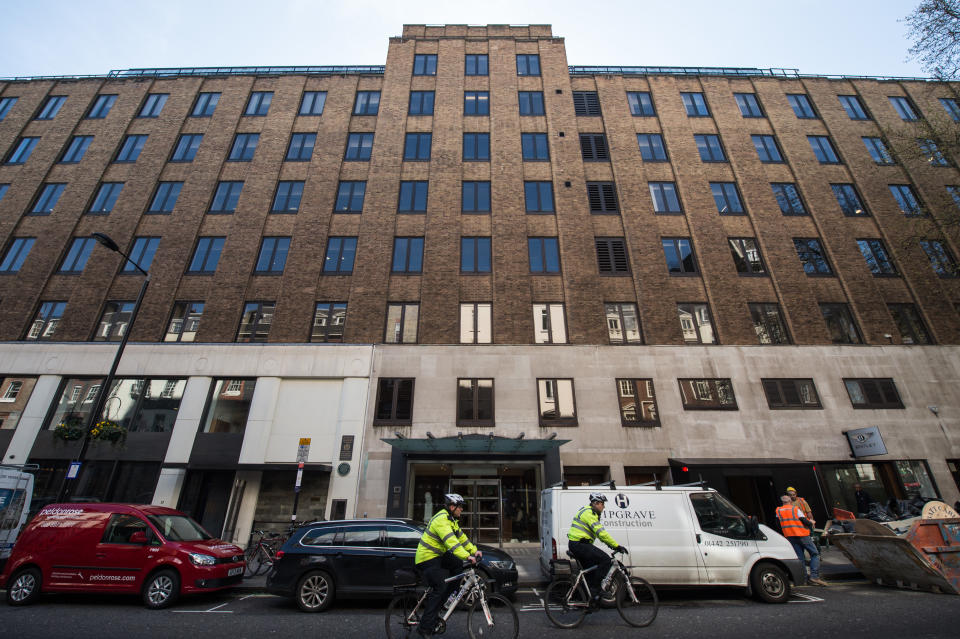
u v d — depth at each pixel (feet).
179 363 59.57
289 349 60.44
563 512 30.37
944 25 51.85
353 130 78.89
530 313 63.52
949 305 65.57
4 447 55.31
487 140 77.46
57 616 25.57
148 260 68.28
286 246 69.05
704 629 21.90
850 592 30.19
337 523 30.66
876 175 75.41
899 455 55.93
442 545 20.35
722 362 60.64
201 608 28.30
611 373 59.67
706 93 82.99
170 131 78.69
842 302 65.92
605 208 72.49
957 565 28.96
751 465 51.98
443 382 58.90
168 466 52.80
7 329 62.49
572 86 83.30
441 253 67.41
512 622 20.04
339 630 22.94
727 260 67.87
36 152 77.20
